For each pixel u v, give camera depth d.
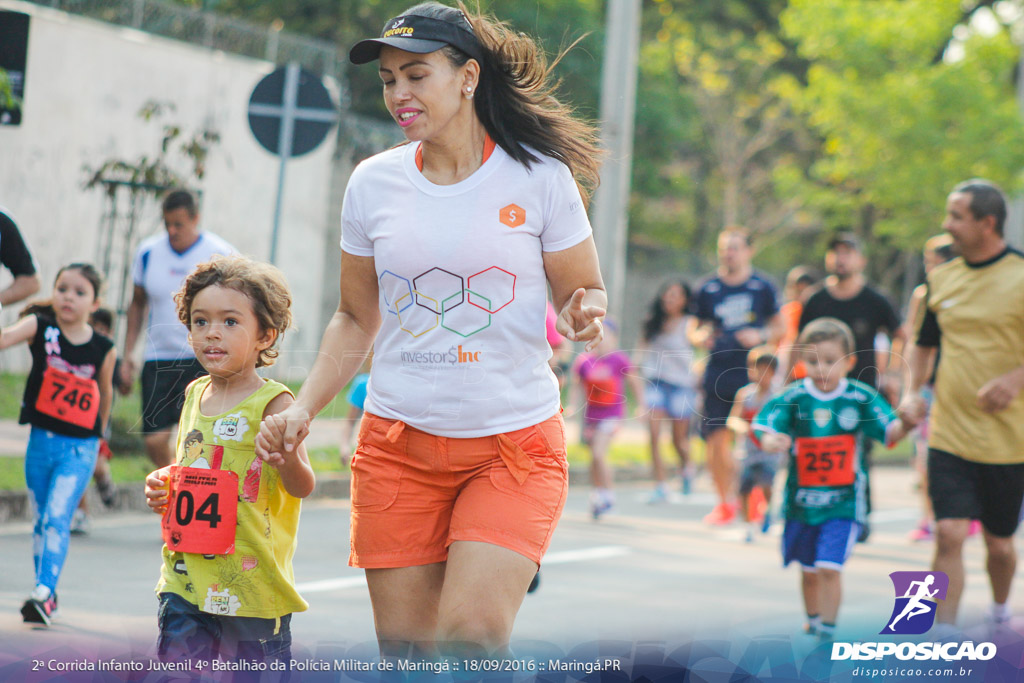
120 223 29.97
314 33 53.56
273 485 8.17
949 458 12.40
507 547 7.29
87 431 12.42
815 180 72.62
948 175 52.78
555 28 51.06
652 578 17.02
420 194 7.48
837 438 12.84
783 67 81.75
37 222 32.81
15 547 16.00
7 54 17.94
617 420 22.88
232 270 8.38
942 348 12.70
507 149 7.48
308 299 40.03
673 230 79.81
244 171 37.66
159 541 17.19
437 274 7.41
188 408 8.48
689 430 27.45
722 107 77.81
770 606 15.02
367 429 7.76
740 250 23.19
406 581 7.71
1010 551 12.61
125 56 34.75
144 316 17.66
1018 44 61.03
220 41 37.44
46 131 33.00
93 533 17.59
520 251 7.41
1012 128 53.09
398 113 7.34
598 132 8.02
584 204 7.82
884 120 53.53
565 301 7.79
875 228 57.22
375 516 7.71
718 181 81.12
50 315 12.51
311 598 14.03
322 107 22.08
